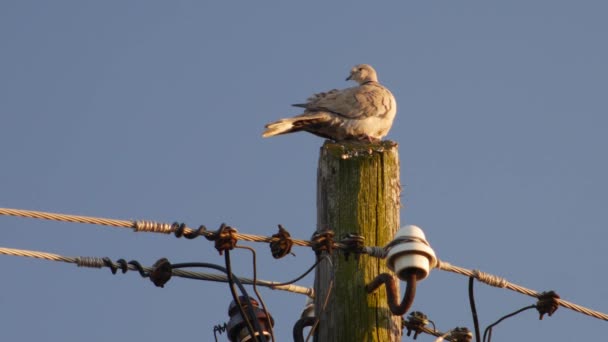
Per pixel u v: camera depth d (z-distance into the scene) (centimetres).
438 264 1284
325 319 1249
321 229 1293
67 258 1216
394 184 1308
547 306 1323
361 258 1260
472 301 1312
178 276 1261
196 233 1204
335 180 1300
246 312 1267
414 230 1218
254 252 1217
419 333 1394
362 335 1235
